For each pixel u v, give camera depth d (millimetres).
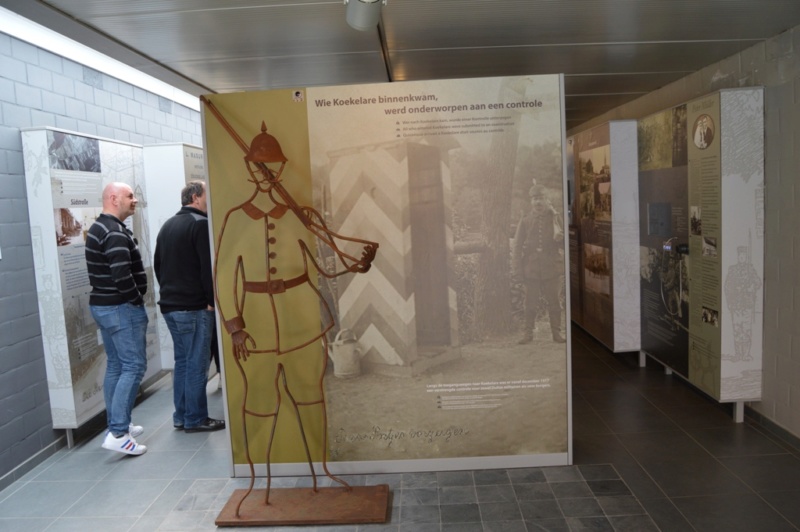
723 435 3725
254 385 3285
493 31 3441
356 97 3092
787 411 3602
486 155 3115
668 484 3107
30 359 3688
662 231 4664
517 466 3311
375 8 2676
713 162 3816
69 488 3346
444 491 3088
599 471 3260
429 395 3248
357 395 3256
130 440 3754
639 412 4172
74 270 3908
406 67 4336
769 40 3631
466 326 3213
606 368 5305
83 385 3961
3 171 3516
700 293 4078
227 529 2869
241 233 3168
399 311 3199
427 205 3143
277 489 3184
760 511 2826
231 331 2906
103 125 4793
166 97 6141
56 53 4133
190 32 3248
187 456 3734
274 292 2924
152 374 5141
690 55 4031
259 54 3779
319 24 3205
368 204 3137
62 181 3814
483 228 3156
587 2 2963
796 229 3461
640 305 5195
